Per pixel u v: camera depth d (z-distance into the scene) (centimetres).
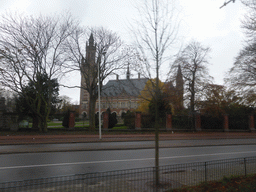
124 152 1242
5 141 1706
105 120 2883
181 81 2433
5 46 1917
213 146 1631
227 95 3247
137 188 498
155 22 650
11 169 769
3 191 379
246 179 576
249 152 1313
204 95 3077
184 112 3275
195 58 3128
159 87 661
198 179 600
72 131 2659
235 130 3372
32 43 2112
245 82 2556
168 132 2917
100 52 2667
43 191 494
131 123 3077
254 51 1700
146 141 1970
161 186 517
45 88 2777
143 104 4238
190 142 1911
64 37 2289
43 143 1669
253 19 1402
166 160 986
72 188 508
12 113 2694
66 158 1011
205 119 3434
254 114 3631
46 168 791
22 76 2156
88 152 1227
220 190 479
